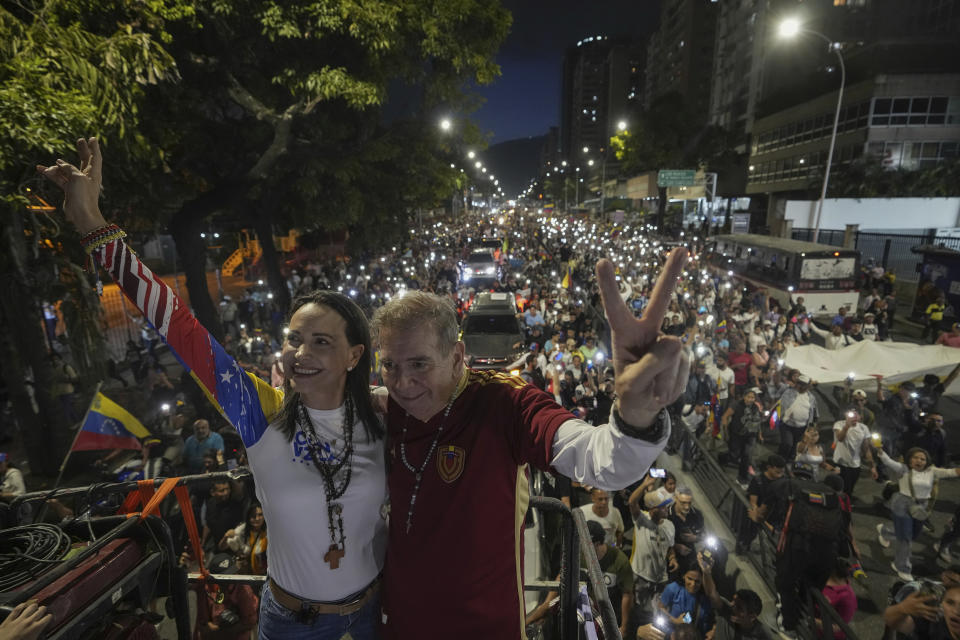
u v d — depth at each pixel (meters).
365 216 19.52
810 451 8.52
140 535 1.89
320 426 1.75
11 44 6.97
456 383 1.65
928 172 35.72
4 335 9.53
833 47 23.67
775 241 25.02
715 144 60.66
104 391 13.16
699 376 11.29
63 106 6.65
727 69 74.56
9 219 7.81
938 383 10.04
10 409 12.20
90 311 9.12
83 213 1.75
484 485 1.58
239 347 13.93
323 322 1.69
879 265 26.14
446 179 19.02
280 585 1.82
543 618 2.90
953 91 37.47
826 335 15.07
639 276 24.09
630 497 6.90
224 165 13.28
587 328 15.21
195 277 12.85
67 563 1.62
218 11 10.27
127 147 8.20
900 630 4.31
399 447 1.69
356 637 1.89
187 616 2.01
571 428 1.47
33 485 9.76
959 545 7.48
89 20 8.61
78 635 1.56
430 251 35.03
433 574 1.61
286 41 12.25
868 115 39.09
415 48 13.34
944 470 7.25
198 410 11.52
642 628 5.25
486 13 13.38
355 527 1.76
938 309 18.53
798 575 5.95
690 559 5.50
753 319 15.76
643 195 68.81
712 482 9.30
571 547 2.23
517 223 76.62
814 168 46.72
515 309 15.66
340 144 13.23
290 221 18.38
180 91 11.16
